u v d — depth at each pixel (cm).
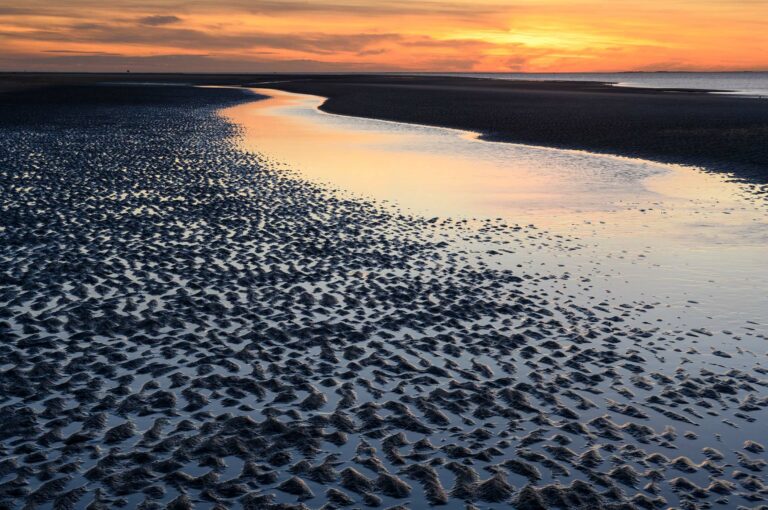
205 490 697
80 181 2548
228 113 6506
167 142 3928
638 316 1253
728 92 11769
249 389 930
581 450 796
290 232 1834
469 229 1925
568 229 1944
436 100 8431
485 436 823
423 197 2395
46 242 1661
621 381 985
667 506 691
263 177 2741
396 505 683
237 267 1505
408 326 1182
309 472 736
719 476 747
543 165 3253
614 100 8312
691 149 3616
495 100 8394
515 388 955
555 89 12438
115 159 3170
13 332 1096
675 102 7794
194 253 1608
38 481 700
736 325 1213
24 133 4231
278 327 1161
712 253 1692
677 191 2562
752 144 3703
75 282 1360
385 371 1001
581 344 1119
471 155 3600
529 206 2266
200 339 1100
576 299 1343
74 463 737
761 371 1025
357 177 2808
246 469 738
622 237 1856
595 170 3097
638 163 3300
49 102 7481
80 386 922
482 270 1528
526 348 1098
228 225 1900
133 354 1033
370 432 827
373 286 1397
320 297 1321
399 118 6003
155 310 1223
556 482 729
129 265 1493
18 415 835
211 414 858
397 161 3322
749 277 1493
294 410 876
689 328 1197
